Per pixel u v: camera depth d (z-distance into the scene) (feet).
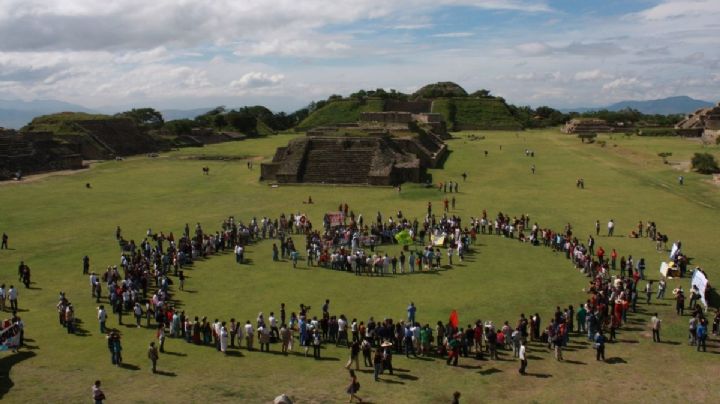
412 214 158.71
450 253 114.83
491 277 104.99
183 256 112.27
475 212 159.74
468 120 508.53
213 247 123.44
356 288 99.25
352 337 79.10
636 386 63.77
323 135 244.83
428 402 59.98
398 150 234.38
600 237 132.87
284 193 193.67
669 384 64.18
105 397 59.77
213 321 83.41
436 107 526.16
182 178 230.27
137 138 339.16
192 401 59.36
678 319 84.99
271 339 78.54
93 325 82.74
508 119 513.45
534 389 63.26
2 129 265.34
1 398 59.41
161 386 63.21
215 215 160.76
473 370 68.74
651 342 76.79
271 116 577.43
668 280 102.68
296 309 88.84
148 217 158.71
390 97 574.56
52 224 150.20
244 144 383.86
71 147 286.05
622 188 192.95
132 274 96.48
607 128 428.15
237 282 102.78
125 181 224.12
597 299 83.97
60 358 70.95
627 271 108.78
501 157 271.90
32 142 262.06
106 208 171.53
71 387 62.44
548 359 71.87
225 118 459.73
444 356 73.15
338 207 169.37
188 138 376.48
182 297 94.58
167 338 79.05
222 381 64.95
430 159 241.76
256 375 67.05
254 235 137.39
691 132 376.89
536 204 169.37
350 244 126.31
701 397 61.05
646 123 478.18
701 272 91.15
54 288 99.55
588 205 167.22
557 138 376.27
